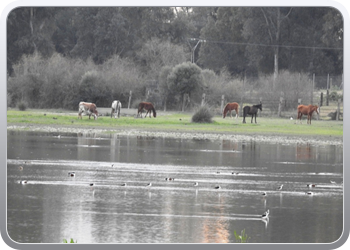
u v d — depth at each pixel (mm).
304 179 27625
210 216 19469
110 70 95625
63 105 90125
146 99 92000
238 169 30547
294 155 37688
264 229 17922
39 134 49625
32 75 92875
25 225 17938
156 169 29906
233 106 74438
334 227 18250
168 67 92812
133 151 37969
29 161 32062
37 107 92188
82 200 21641
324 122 73125
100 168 29922
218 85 90125
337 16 110625
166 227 17969
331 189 25031
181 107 90062
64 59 98625
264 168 31125
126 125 61094
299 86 88562
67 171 28672
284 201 22219
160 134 52094
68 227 17812
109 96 90188
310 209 20844
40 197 22078
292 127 63375
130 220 18750
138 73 99000
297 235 17375
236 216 19609
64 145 40812
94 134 50906
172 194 23109
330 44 115125
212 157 35594
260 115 82312
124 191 23594
